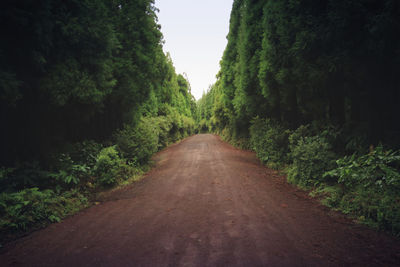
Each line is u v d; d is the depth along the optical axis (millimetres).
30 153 6625
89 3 6539
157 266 2768
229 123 27078
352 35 5191
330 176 6027
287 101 9930
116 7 9773
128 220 4477
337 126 7102
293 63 8094
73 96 6352
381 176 4617
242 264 2748
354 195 4773
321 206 4992
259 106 13500
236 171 9266
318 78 6441
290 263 2734
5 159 5898
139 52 10258
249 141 18297
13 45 4883
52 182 6148
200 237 3555
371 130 5926
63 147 7531
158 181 8125
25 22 4625
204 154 15398
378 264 2680
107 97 9219
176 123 29266
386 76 5520
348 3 4754
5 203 4469
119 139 10047
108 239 3623
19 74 5305
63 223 4531
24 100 5953
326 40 5574
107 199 6258
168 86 29094
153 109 21312
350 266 2645
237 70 18000
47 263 2939
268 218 4305
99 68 7113
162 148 21469
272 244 3250
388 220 3699
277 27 8047
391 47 4762
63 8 5930
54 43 5812
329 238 3412
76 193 6156
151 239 3547
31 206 4605
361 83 5996
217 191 6430
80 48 6504
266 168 10094
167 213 4781
